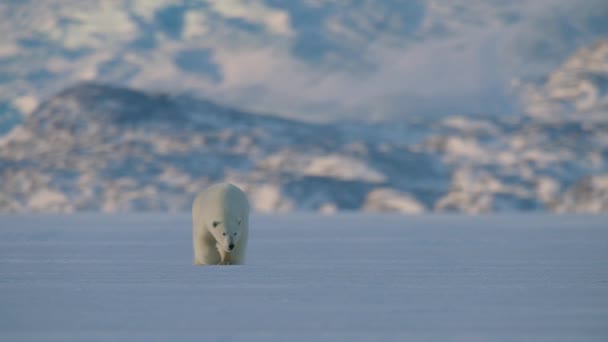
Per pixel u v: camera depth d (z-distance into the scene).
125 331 29.45
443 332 29.28
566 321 31.72
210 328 30.12
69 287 42.91
